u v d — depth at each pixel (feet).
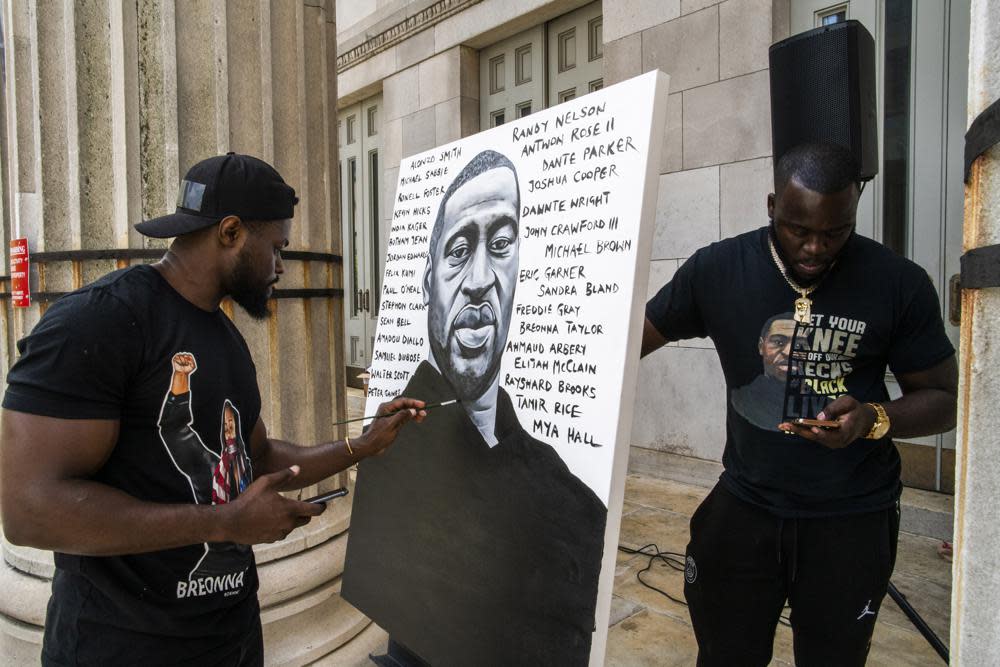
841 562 4.75
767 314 4.99
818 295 4.82
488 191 5.67
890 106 11.68
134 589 4.02
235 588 4.43
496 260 5.45
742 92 12.96
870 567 4.75
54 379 3.53
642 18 14.42
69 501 3.47
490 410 5.28
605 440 4.27
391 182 22.25
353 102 24.56
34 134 8.03
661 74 4.38
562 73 17.10
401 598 6.00
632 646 8.27
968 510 3.13
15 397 3.53
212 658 4.35
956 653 3.22
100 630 4.00
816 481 4.78
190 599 4.18
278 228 4.49
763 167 12.76
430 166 6.67
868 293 4.72
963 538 3.17
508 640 4.81
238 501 3.84
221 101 7.75
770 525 4.94
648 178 4.31
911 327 4.75
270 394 8.14
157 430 4.01
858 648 4.86
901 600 6.17
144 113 7.52
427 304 6.32
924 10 11.16
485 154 5.81
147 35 7.47
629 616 8.98
